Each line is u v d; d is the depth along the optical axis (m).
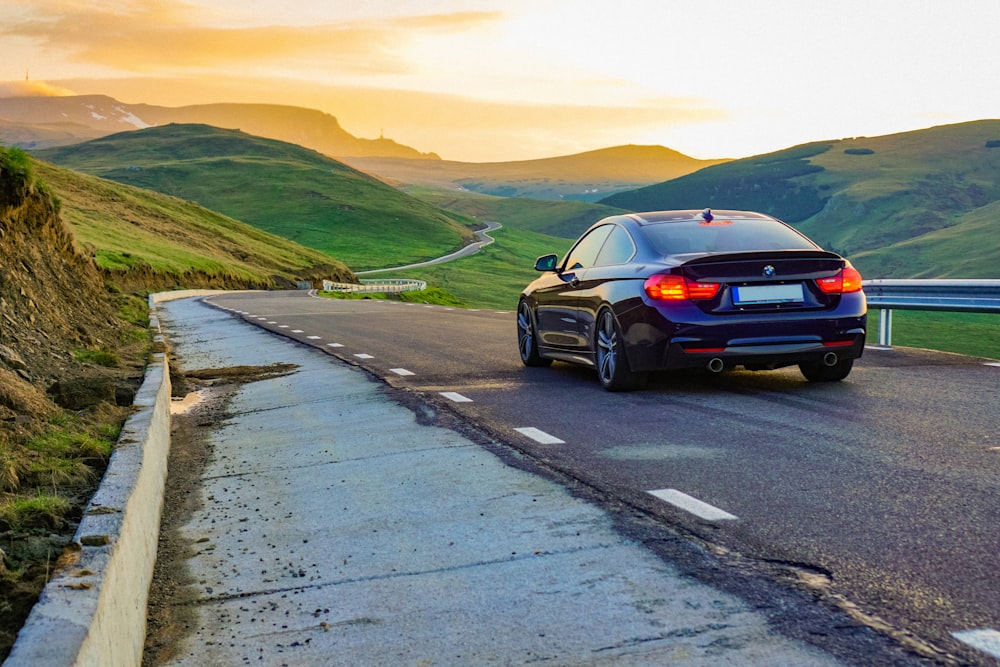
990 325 150.12
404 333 18.39
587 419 7.77
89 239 82.19
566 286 10.27
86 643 2.88
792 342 8.48
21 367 8.54
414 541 4.79
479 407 8.62
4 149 14.99
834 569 3.96
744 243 9.12
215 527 5.43
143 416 7.16
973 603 3.51
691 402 8.43
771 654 3.18
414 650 3.48
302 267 139.25
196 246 117.88
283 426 8.66
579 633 3.49
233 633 3.82
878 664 3.05
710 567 4.06
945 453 6.04
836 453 6.16
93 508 4.35
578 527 4.77
